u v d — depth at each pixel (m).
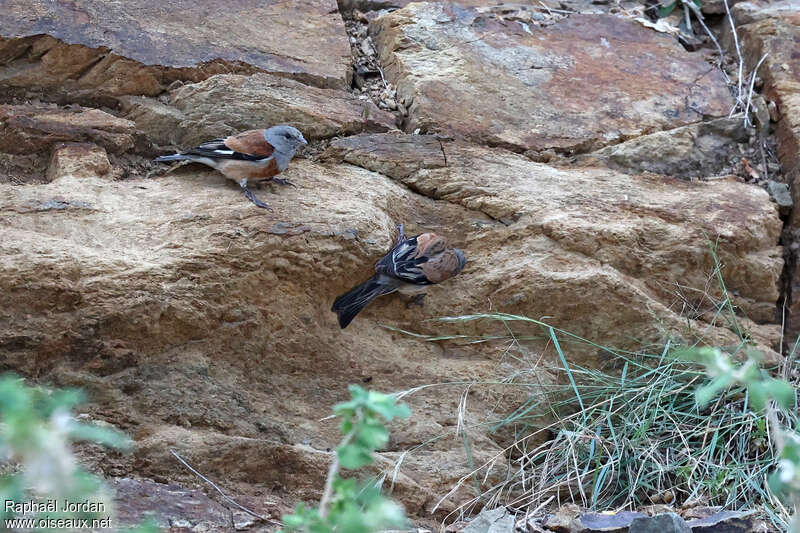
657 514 8.72
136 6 12.11
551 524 8.74
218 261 9.48
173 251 9.40
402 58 12.88
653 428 10.56
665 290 11.22
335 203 10.48
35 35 10.94
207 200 10.11
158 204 10.00
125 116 11.34
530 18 14.09
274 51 12.34
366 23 13.88
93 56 11.20
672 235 11.23
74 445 8.31
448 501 9.57
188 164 10.97
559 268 10.95
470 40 13.36
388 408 5.00
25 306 8.68
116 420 8.80
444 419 10.30
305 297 10.05
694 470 9.93
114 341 8.97
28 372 8.66
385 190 11.12
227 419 9.28
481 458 10.02
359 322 10.67
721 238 11.28
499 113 12.48
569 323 10.96
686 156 12.53
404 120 12.48
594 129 12.52
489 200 11.29
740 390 10.47
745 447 10.29
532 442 10.58
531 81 12.98
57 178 10.16
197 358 9.41
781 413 10.25
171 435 8.75
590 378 10.91
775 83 13.22
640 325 10.97
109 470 8.38
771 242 11.73
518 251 11.11
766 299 11.64
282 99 11.63
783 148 12.73
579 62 13.43
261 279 9.71
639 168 12.34
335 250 10.02
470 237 11.24
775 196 12.23
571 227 11.05
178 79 11.61
